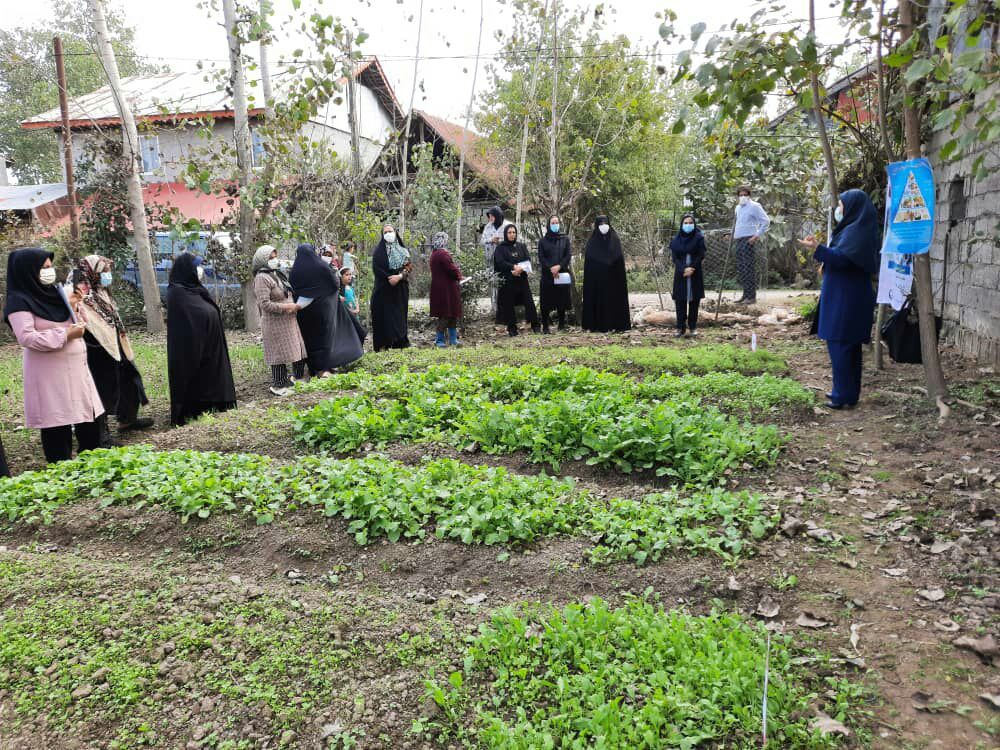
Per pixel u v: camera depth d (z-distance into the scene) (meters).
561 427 6.20
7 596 4.03
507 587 4.12
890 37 7.01
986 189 8.05
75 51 37.28
